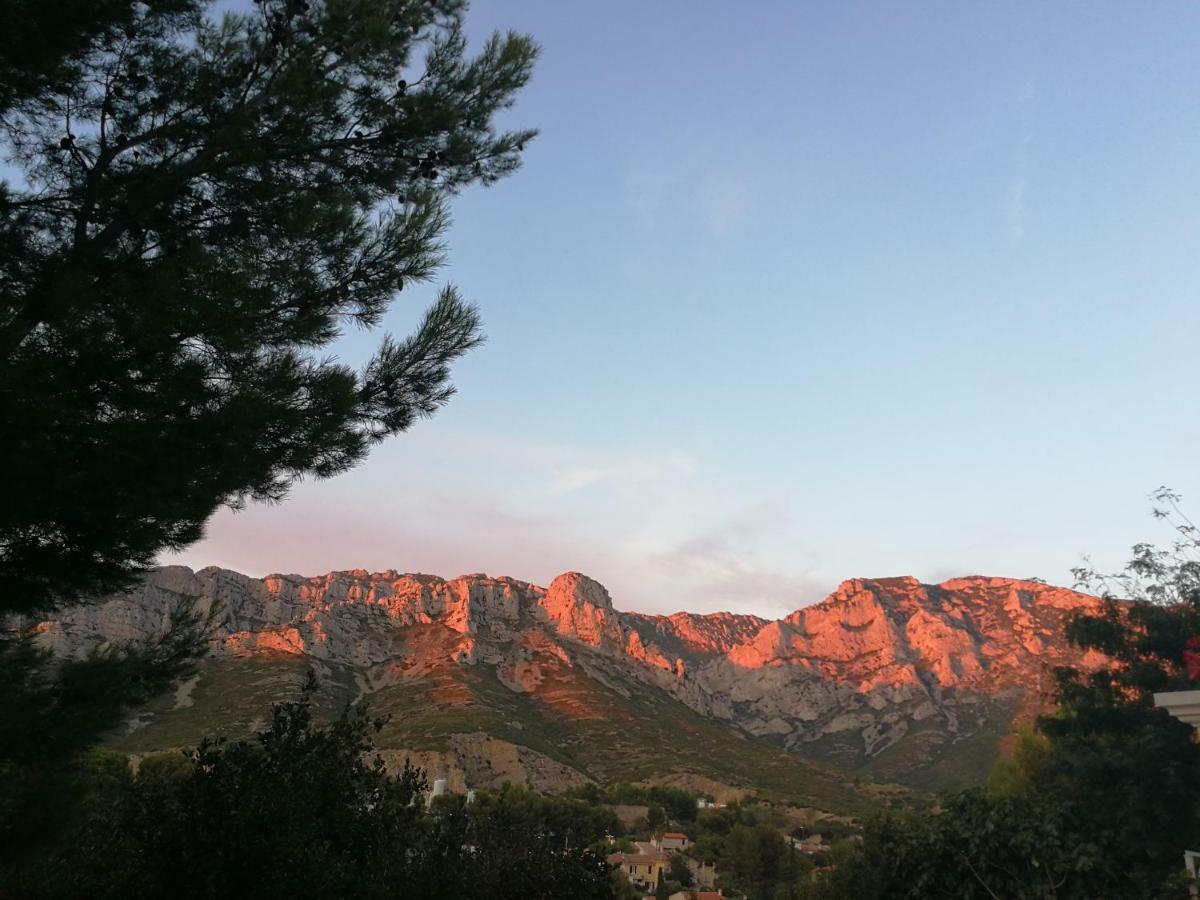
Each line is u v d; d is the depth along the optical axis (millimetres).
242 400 7480
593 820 77812
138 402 7117
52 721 8531
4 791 8352
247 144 8383
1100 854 11750
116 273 7605
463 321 9359
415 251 9164
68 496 6871
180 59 8891
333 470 8984
